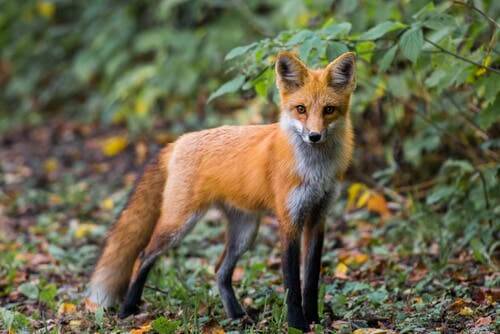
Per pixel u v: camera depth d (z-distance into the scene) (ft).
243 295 32.81
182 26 69.05
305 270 29.19
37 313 31.01
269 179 29.14
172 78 64.85
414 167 44.21
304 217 28.48
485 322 26.78
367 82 38.11
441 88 32.42
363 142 46.16
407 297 30.86
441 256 35.01
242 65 33.32
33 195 52.75
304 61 29.55
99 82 77.51
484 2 36.86
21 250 41.32
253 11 64.95
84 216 48.70
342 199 45.70
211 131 32.12
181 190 31.50
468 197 37.24
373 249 38.19
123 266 32.71
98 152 63.77
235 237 32.37
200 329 27.73
